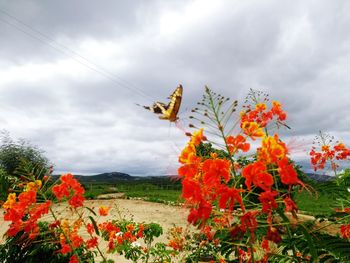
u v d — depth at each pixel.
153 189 27.42
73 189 2.99
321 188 2.53
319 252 2.24
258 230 2.13
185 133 2.05
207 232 2.90
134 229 5.85
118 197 21.61
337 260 2.14
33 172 2.98
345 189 2.56
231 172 2.02
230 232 1.82
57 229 3.14
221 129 2.03
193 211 1.79
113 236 4.85
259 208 1.90
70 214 3.27
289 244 2.26
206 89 2.08
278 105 3.06
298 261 2.32
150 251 5.83
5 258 4.57
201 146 2.06
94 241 3.79
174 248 5.40
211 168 1.86
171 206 17.20
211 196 1.85
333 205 3.34
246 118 2.29
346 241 2.08
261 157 1.92
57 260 4.29
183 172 1.96
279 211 1.80
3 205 2.82
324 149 5.42
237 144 2.02
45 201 2.93
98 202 17.47
